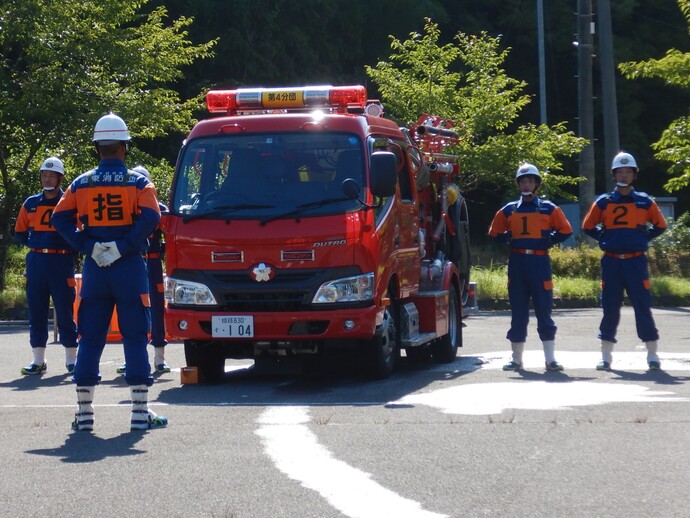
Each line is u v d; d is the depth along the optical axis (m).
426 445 8.79
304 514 6.80
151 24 31.64
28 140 29.67
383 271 12.79
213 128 13.18
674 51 29.14
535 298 14.17
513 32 56.94
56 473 7.97
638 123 58.09
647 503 7.00
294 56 49.31
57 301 14.43
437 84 34.44
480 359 15.81
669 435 9.15
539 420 9.93
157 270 14.50
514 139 33.34
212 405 11.30
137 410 9.78
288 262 12.34
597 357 15.59
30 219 14.41
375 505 6.98
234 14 47.06
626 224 14.02
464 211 17.27
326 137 12.96
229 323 12.42
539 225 14.15
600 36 33.78
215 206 12.73
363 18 52.28
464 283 17.28
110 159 10.02
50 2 29.56
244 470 7.98
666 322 22.06
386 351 13.25
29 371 14.47
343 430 9.51
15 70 29.86
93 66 30.47
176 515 6.82
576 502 7.03
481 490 7.34
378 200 12.92
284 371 14.66
